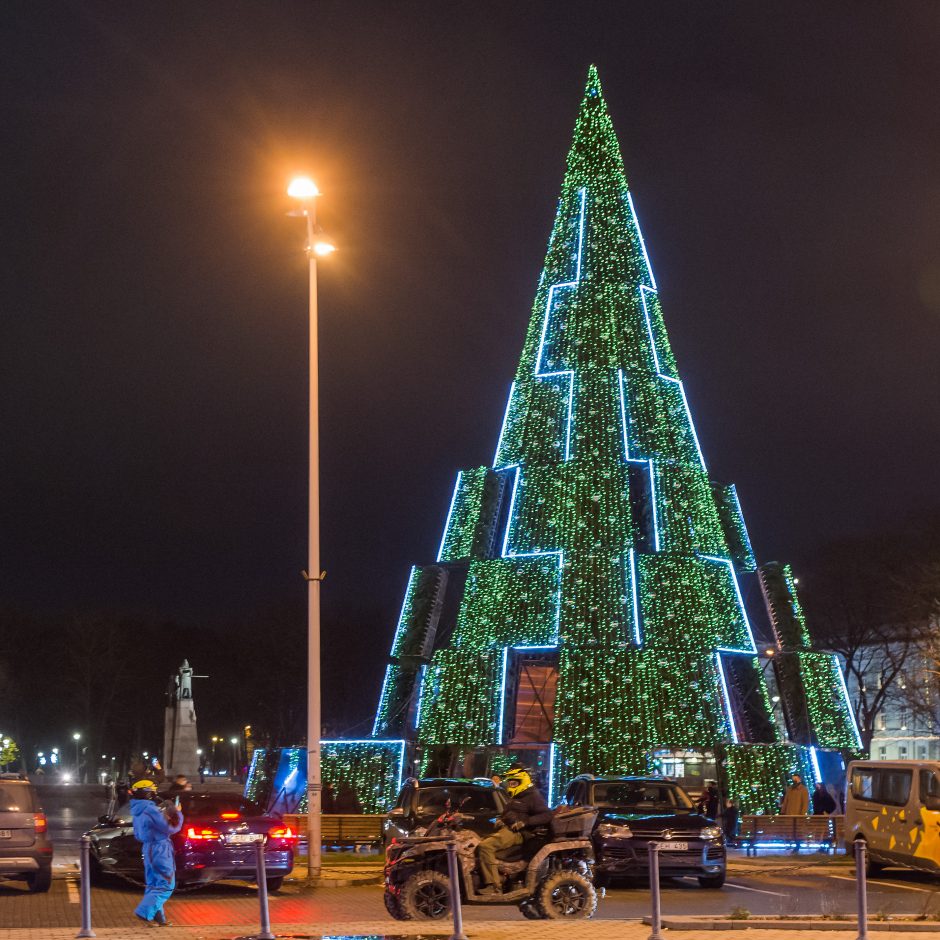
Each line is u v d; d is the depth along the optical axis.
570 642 42.84
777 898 20.66
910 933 14.49
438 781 22.25
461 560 47.56
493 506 48.44
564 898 16.58
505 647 44.16
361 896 21.38
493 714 43.34
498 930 14.66
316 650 24.28
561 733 41.72
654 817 22.91
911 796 23.62
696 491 46.81
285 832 21.09
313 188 25.50
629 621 43.12
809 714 45.66
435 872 16.50
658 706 41.91
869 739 62.28
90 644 103.88
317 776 23.75
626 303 47.75
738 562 49.47
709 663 43.31
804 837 33.00
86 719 103.50
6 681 104.81
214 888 22.75
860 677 62.94
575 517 44.47
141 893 21.44
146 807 16.00
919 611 58.19
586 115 49.97
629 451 46.22
